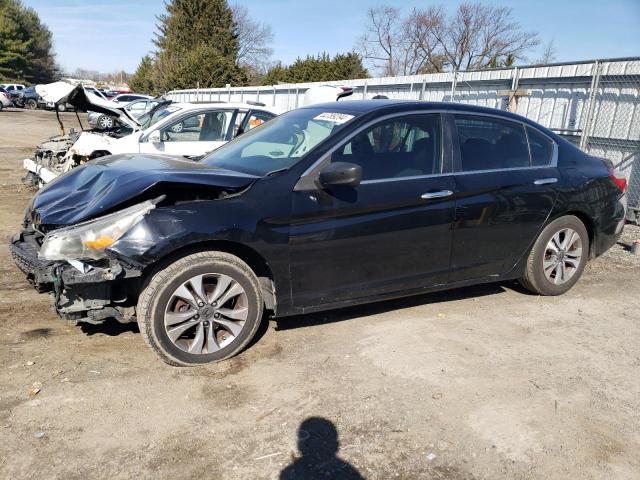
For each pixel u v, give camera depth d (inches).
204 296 130.7
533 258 181.0
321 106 173.2
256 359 138.2
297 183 137.6
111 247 119.8
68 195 142.0
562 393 127.0
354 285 147.9
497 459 103.0
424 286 160.4
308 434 108.3
